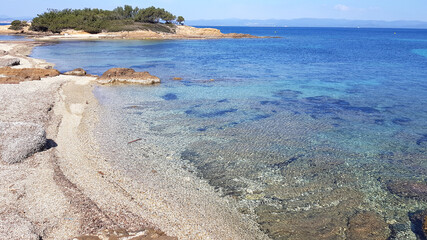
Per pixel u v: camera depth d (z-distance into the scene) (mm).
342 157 12406
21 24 93875
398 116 17734
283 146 13406
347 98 21828
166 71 32906
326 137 14508
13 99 18406
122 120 16531
